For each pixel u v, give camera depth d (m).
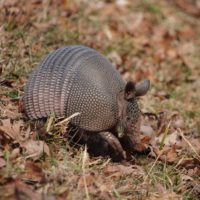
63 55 10.63
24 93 10.77
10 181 8.61
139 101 13.66
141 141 11.23
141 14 19.11
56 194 8.71
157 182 10.11
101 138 10.83
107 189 9.36
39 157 9.66
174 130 12.55
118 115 10.34
